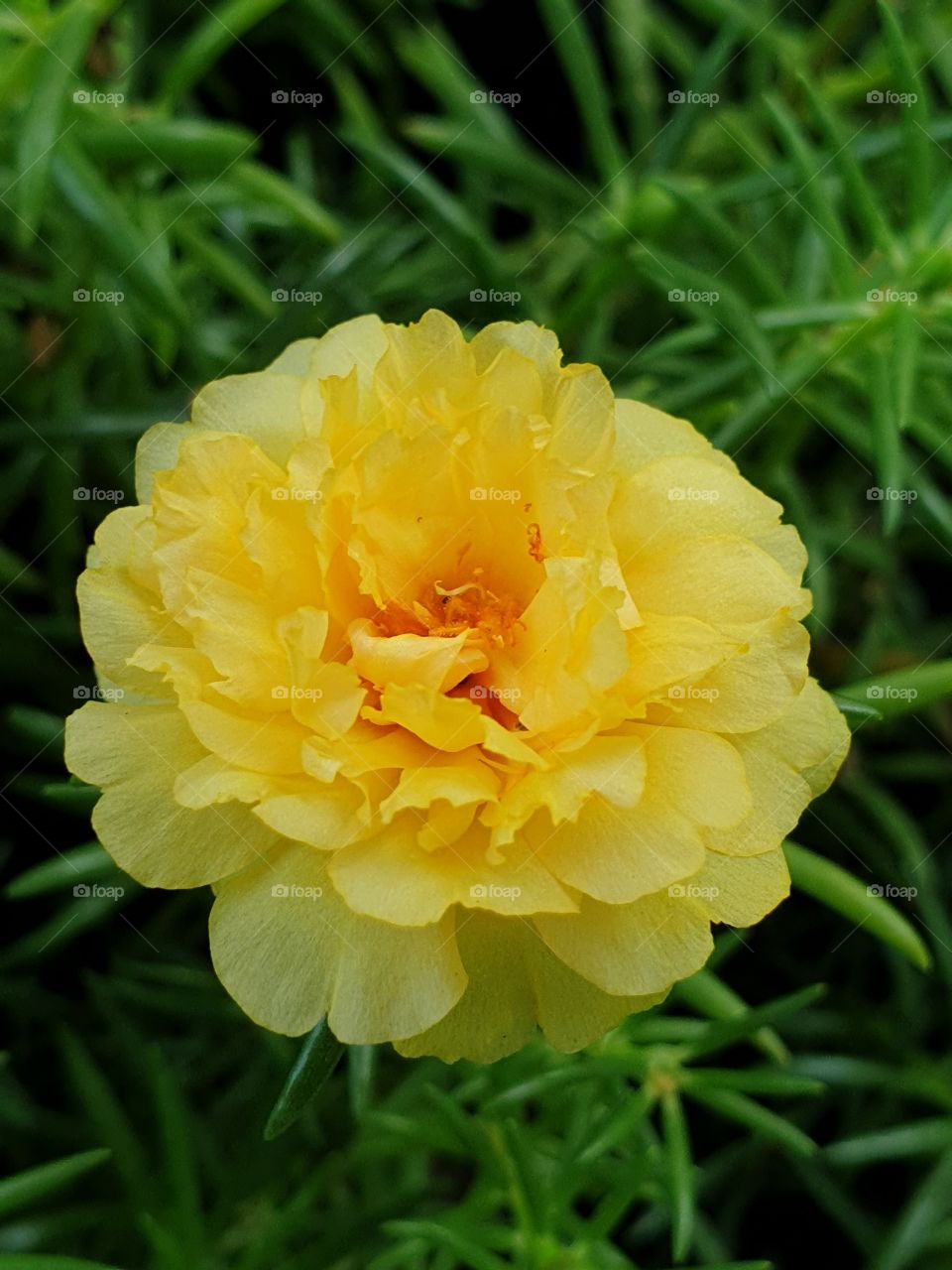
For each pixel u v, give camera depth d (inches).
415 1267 3.7
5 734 4.2
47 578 4.4
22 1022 4.2
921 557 5.3
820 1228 4.7
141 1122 4.1
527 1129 3.8
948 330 3.7
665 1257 4.5
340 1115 3.9
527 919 2.6
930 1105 4.6
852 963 4.7
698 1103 4.7
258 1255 3.6
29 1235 3.6
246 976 2.5
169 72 3.8
